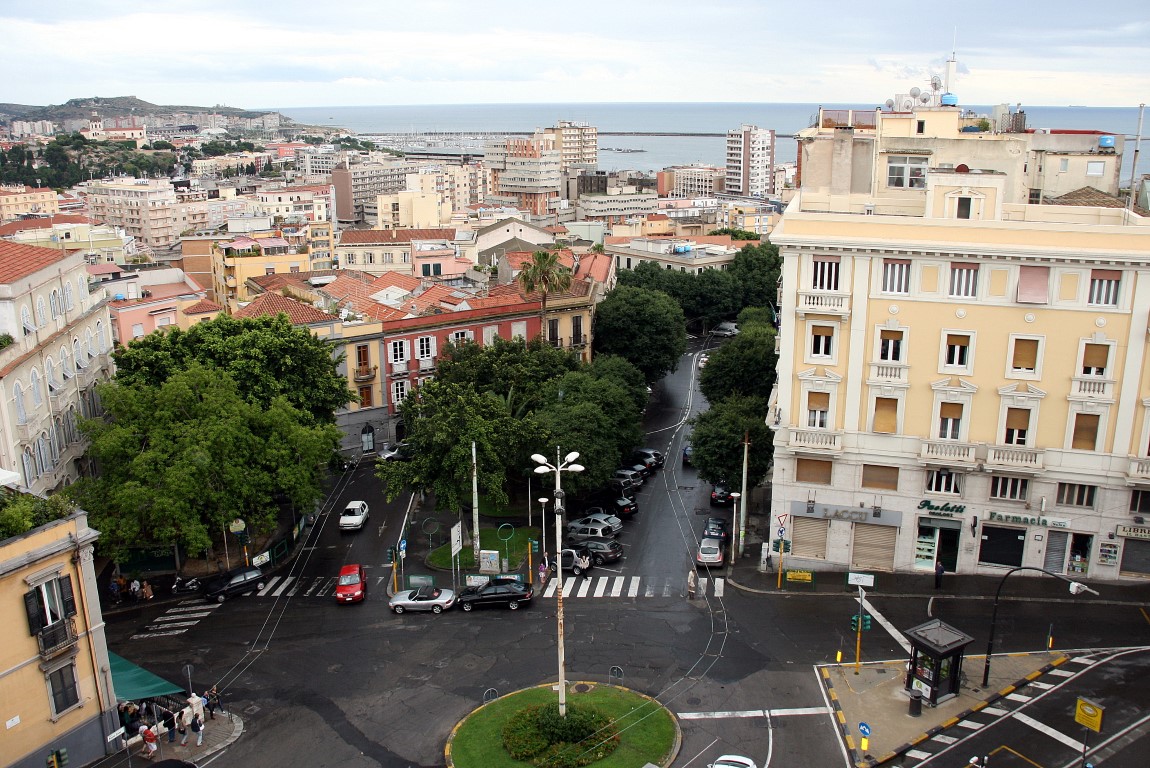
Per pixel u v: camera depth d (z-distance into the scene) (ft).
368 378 281.33
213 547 210.18
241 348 223.30
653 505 233.96
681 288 445.37
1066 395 168.45
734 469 215.31
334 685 150.61
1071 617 163.43
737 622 168.45
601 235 605.31
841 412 181.98
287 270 433.48
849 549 187.01
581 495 239.50
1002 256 165.58
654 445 284.61
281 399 206.08
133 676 141.49
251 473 189.57
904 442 178.60
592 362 311.06
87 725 130.11
